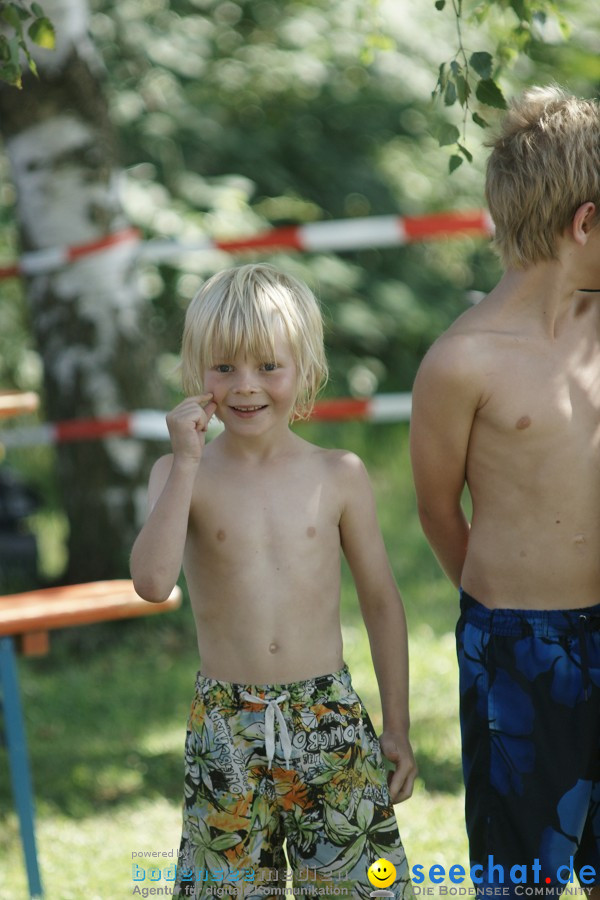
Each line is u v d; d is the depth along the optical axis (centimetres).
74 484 1077
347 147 1961
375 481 1608
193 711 420
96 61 1041
